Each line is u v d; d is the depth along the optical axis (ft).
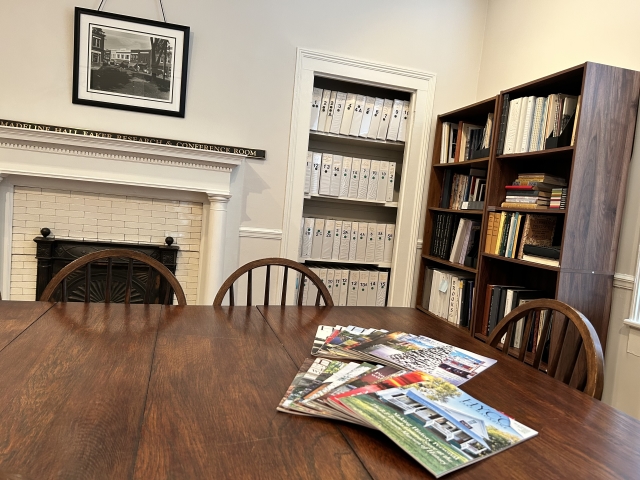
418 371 3.68
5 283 9.41
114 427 2.61
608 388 7.57
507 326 5.08
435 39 11.28
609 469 2.55
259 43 10.24
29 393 2.94
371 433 2.77
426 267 11.48
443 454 2.50
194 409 2.89
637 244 7.22
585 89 6.98
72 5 9.23
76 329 4.26
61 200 9.55
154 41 9.61
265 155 10.40
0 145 8.85
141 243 10.01
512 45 10.53
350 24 10.71
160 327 4.52
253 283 10.62
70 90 9.36
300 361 3.87
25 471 2.15
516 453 2.64
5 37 8.98
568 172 8.67
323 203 12.29
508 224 8.52
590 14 8.48
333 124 10.90
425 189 11.49
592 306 7.41
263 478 2.25
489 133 9.53
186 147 9.48
